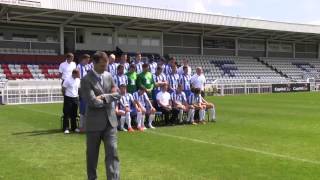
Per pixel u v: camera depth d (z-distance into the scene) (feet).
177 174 24.20
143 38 132.36
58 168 25.93
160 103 47.19
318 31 148.56
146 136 38.75
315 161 27.50
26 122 49.57
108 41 126.21
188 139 36.78
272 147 32.71
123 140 36.37
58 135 39.34
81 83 20.06
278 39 165.07
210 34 145.07
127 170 25.20
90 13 100.83
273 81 135.13
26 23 112.37
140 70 48.37
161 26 125.59
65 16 104.99
